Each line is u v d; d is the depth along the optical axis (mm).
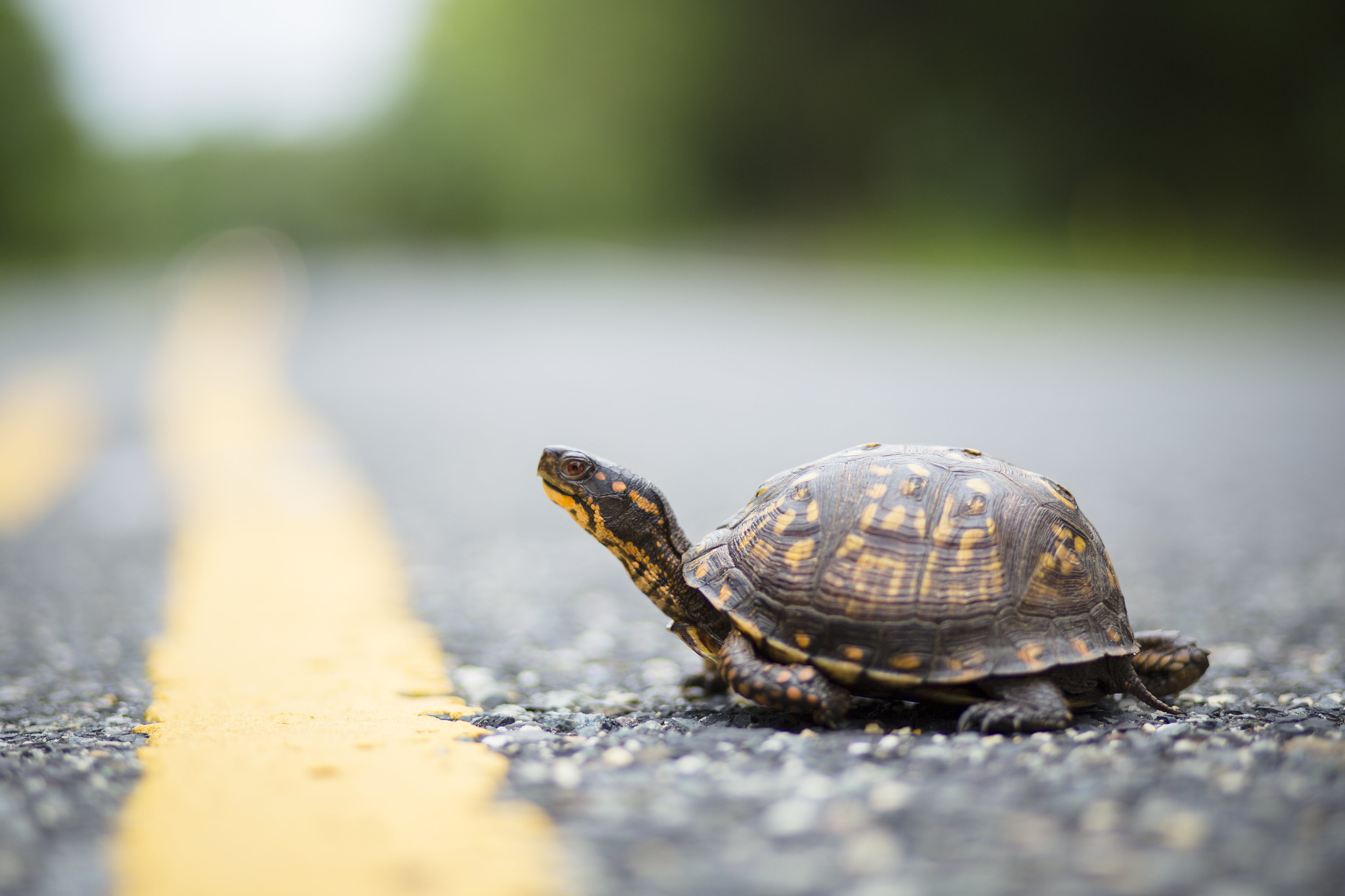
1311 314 4371
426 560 1413
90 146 12422
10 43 10656
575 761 1039
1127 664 1083
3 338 5027
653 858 970
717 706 1113
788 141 10117
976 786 1008
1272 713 1087
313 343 4562
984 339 4035
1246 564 1363
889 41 8977
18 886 961
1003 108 8250
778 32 9500
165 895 958
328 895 958
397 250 11953
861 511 1082
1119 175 7957
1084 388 2941
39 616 1287
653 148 10719
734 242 9047
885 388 3025
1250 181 7531
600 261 8656
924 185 8242
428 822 994
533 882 960
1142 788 1002
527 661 1188
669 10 10180
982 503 1080
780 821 988
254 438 2432
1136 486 1794
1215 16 7203
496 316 5410
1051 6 7793
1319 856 963
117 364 4008
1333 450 2080
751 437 2307
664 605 1107
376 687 1145
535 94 11789
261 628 1253
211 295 7547
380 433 2477
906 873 959
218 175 18062
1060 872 958
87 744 1064
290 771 1033
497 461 2133
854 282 6414
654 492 1104
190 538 1523
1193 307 4762
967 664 1059
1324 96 7129
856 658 1064
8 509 1768
